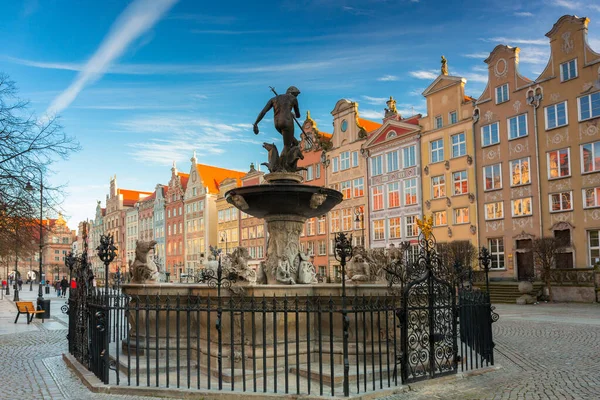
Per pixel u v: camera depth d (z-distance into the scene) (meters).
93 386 8.29
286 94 12.60
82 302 10.42
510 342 14.08
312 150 56.09
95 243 118.94
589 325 17.92
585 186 33.56
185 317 10.37
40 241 27.77
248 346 9.25
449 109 42.06
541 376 9.45
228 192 12.04
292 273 11.85
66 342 14.66
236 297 9.30
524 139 36.88
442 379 8.85
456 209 41.16
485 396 7.97
